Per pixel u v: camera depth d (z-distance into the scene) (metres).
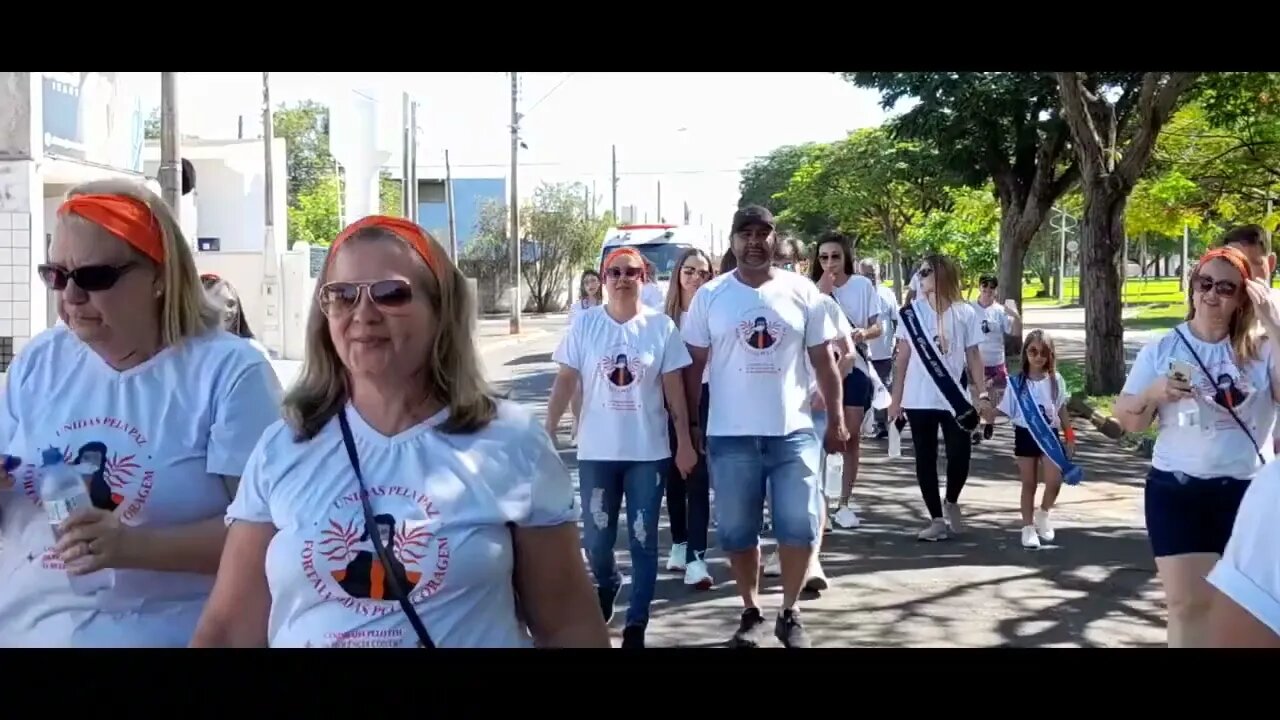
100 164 19.03
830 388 5.98
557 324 47.16
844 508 8.98
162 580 2.94
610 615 5.87
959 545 8.34
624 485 5.84
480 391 2.58
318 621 2.45
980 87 24.42
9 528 2.98
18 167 16.55
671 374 5.88
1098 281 18.84
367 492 2.45
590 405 5.82
